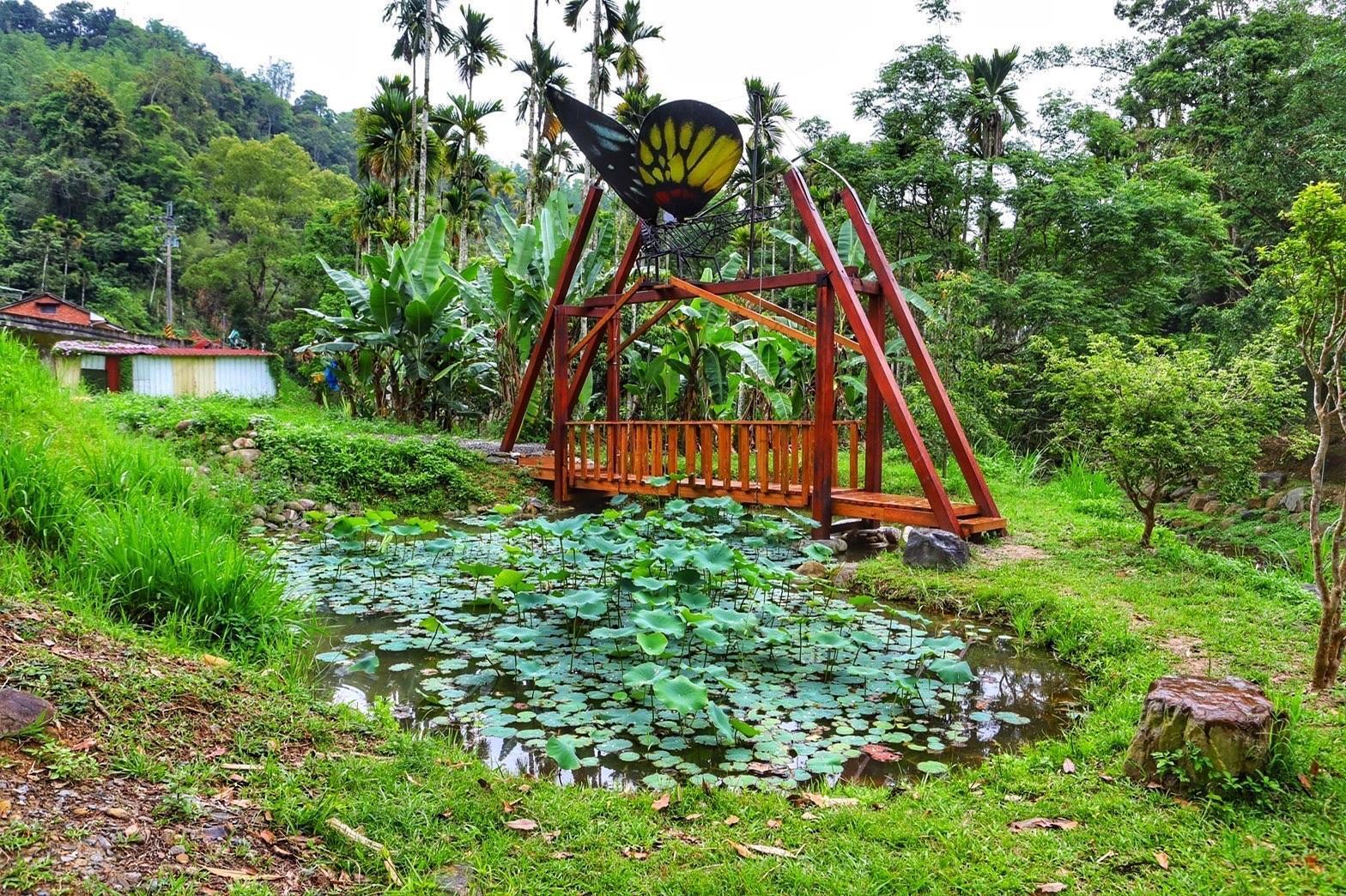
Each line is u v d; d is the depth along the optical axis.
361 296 13.27
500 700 3.73
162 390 18.38
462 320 15.20
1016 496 9.66
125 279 41.72
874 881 2.15
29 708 2.29
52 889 1.71
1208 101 16.02
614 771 3.06
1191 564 5.79
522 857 2.20
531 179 22.12
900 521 6.79
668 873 2.18
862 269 11.81
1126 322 13.89
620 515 6.74
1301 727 2.98
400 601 5.46
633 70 21.88
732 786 2.91
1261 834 2.35
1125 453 6.09
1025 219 15.69
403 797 2.43
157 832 2.00
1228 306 15.85
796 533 6.59
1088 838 2.37
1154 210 14.17
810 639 4.61
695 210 7.99
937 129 17.00
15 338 7.50
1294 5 16.45
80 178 43.00
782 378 12.22
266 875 1.95
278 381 24.14
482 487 9.69
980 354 13.70
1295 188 13.76
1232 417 5.82
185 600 3.84
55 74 52.41
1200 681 2.89
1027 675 4.21
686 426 8.27
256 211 44.62
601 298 9.16
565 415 9.43
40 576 3.72
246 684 3.10
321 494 8.55
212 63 69.00
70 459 5.42
